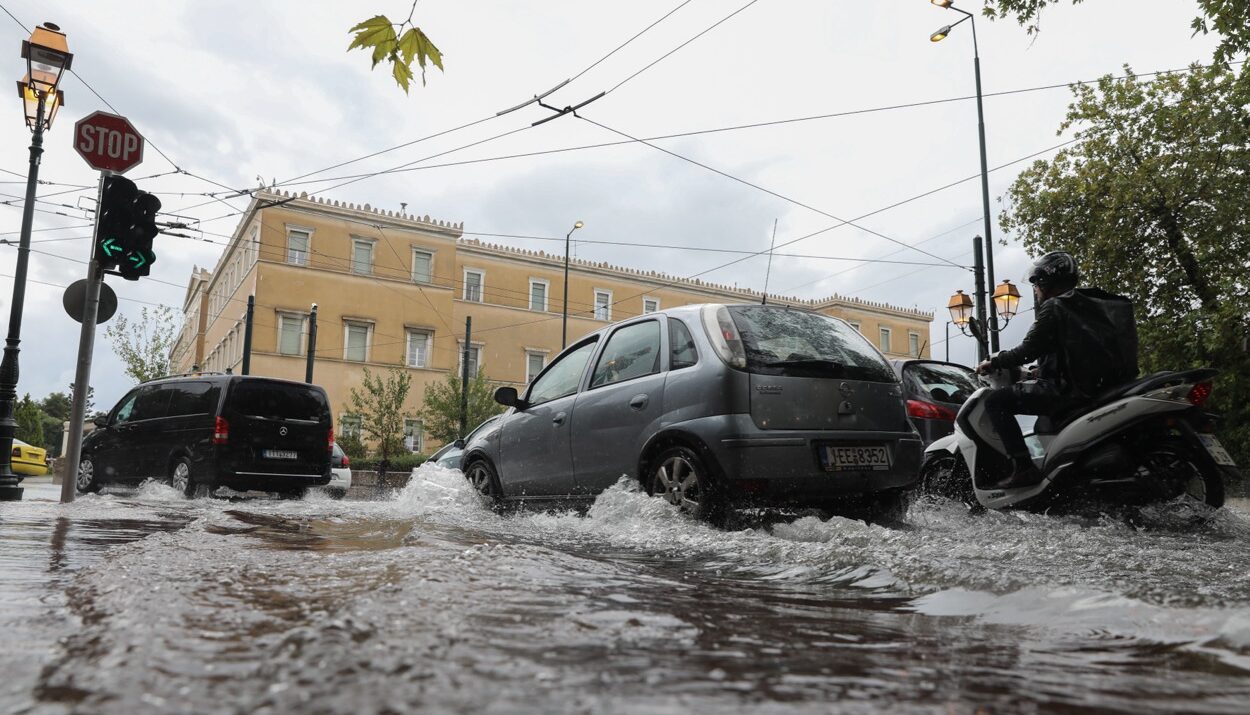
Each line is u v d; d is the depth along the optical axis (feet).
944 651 4.20
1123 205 54.39
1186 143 53.93
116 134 21.89
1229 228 52.08
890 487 14.48
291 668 3.29
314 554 7.68
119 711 2.70
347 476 45.96
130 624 4.13
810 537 11.87
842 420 14.30
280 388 33.17
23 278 28.91
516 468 18.35
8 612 4.50
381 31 9.21
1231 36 31.12
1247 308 48.49
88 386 21.40
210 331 164.66
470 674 3.30
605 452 15.76
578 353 18.26
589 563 7.75
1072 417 14.43
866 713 2.98
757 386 13.71
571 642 4.06
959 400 23.70
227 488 33.19
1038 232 59.00
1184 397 13.21
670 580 7.04
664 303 160.66
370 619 4.35
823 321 16.06
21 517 14.23
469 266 142.51
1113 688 3.40
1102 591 5.83
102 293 22.85
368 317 126.72
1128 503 13.87
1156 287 54.49
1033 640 4.52
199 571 6.32
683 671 3.56
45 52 29.68
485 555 7.58
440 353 132.46
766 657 3.94
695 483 13.87
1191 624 4.79
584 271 153.28
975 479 16.02
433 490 20.33
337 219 126.52
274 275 120.67
